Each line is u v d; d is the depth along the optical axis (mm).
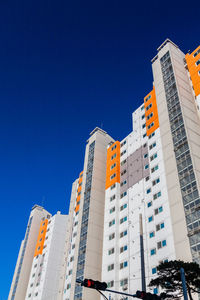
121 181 59688
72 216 77438
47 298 73125
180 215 39406
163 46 61625
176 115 48875
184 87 52375
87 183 65938
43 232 90188
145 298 20094
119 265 48562
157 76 58312
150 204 47719
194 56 54656
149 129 56531
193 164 41094
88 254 54062
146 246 44062
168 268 26750
